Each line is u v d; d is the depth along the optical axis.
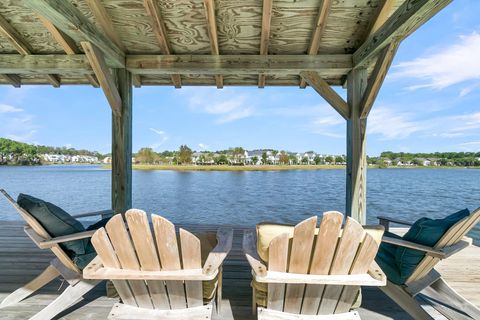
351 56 3.18
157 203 10.09
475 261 2.66
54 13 1.93
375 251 1.16
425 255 1.51
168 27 2.96
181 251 1.22
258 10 2.76
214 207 9.32
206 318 1.28
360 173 3.17
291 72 3.33
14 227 3.78
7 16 2.77
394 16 2.18
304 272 1.20
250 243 1.51
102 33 2.65
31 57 3.13
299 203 10.21
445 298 1.72
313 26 2.91
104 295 1.94
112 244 1.22
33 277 2.22
